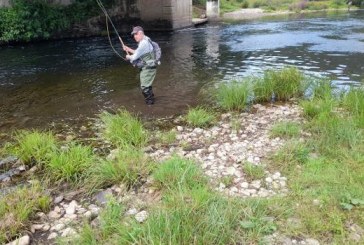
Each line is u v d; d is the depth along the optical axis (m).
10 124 7.14
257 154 5.32
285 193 4.19
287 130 5.93
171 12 21.05
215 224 3.46
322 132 5.70
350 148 5.20
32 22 17.23
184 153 5.50
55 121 7.24
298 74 8.59
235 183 4.51
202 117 6.89
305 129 6.09
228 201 3.89
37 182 4.77
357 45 15.24
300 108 7.41
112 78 10.59
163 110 7.67
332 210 3.74
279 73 8.65
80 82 10.24
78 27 19.17
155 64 7.77
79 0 18.97
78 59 13.62
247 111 7.47
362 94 7.19
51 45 16.94
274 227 3.53
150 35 19.89
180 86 9.44
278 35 18.81
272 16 30.28
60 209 4.21
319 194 4.05
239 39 17.75
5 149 5.91
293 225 3.57
